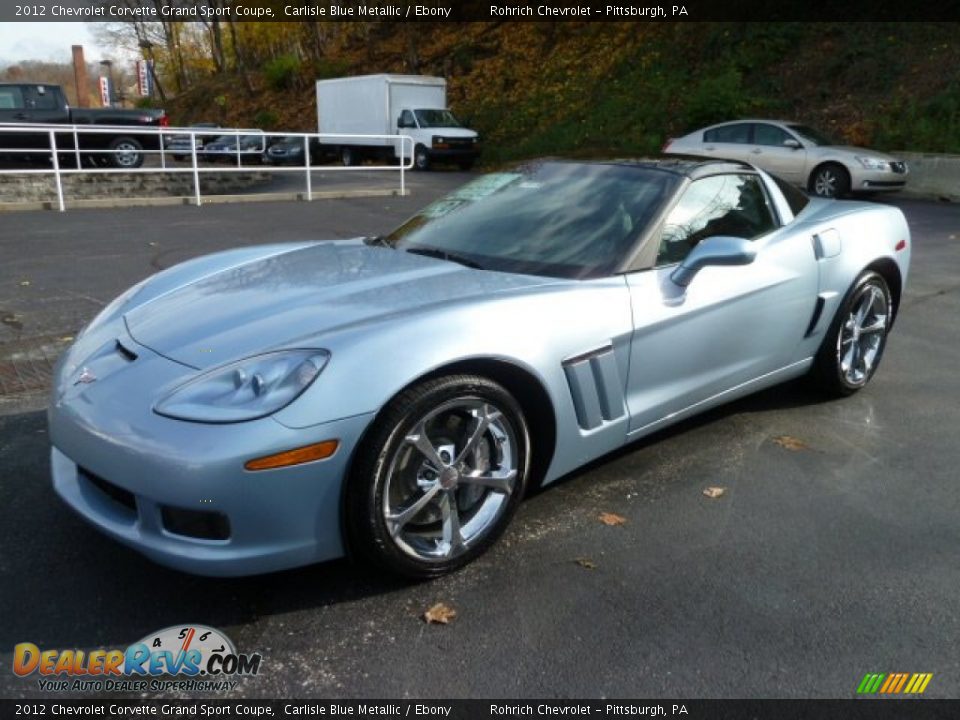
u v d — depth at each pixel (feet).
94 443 7.68
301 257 11.15
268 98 138.62
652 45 80.23
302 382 7.53
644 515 10.14
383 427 7.75
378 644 7.61
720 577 8.79
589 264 10.23
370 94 83.51
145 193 54.65
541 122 82.48
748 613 8.17
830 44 66.03
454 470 8.50
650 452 12.03
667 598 8.39
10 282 22.07
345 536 7.98
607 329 9.61
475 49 104.53
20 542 9.22
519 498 9.18
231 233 31.48
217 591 8.37
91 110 58.29
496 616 8.04
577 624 7.94
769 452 12.13
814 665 7.43
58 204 38.01
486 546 8.99
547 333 9.04
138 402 7.77
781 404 14.17
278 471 7.30
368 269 10.18
